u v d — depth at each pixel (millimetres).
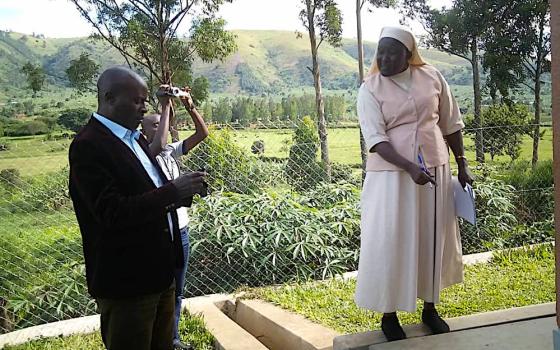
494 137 7641
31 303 4930
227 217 5785
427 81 3014
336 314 4426
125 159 2416
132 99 2527
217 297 5184
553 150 2316
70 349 4027
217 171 6551
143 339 2516
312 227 5891
